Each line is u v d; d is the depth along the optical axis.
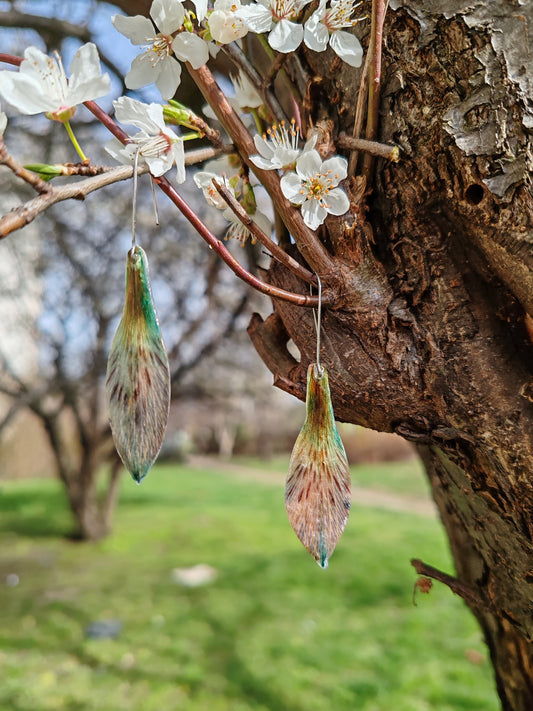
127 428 0.13
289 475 0.15
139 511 2.11
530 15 0.16
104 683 0.78
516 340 0.18
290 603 1.07
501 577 0.21
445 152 0.17
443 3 0.17
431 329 0.18
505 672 0.26
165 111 0.16
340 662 0.82
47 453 3.52
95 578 1.27
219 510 2.13
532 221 0.16
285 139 0.17
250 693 0.74
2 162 0.12
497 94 0.16
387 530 1.70
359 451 3.94
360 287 0.17
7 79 0.13
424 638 0.89
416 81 0.17
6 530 1.78
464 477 0.20
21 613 1.05
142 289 0.13
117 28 0.16
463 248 0.18
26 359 1.90
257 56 0.25
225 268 1.11
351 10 0.16
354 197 0.18
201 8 0.16
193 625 0.98
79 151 0.14
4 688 0.76
